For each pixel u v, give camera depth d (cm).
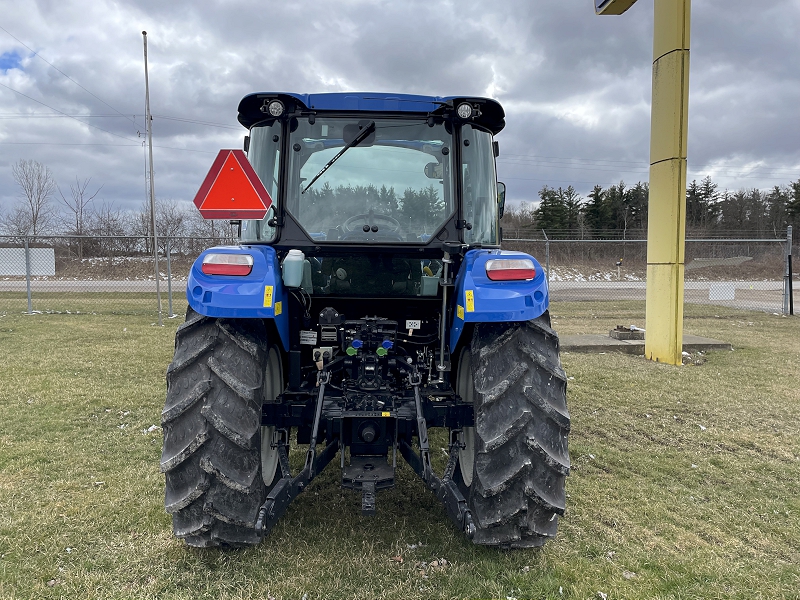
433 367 312
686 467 388
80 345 812
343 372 302
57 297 1509
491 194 311
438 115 292
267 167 297
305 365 318
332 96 290
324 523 292
